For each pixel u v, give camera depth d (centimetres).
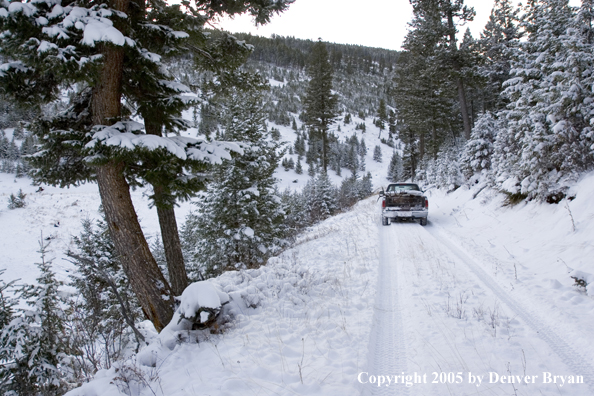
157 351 375
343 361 329
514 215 829
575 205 636
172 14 532
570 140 708
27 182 5106
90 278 644
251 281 561
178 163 488
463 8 1778
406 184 1274
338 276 626
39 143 501
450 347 344
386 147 11069
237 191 1038
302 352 356
